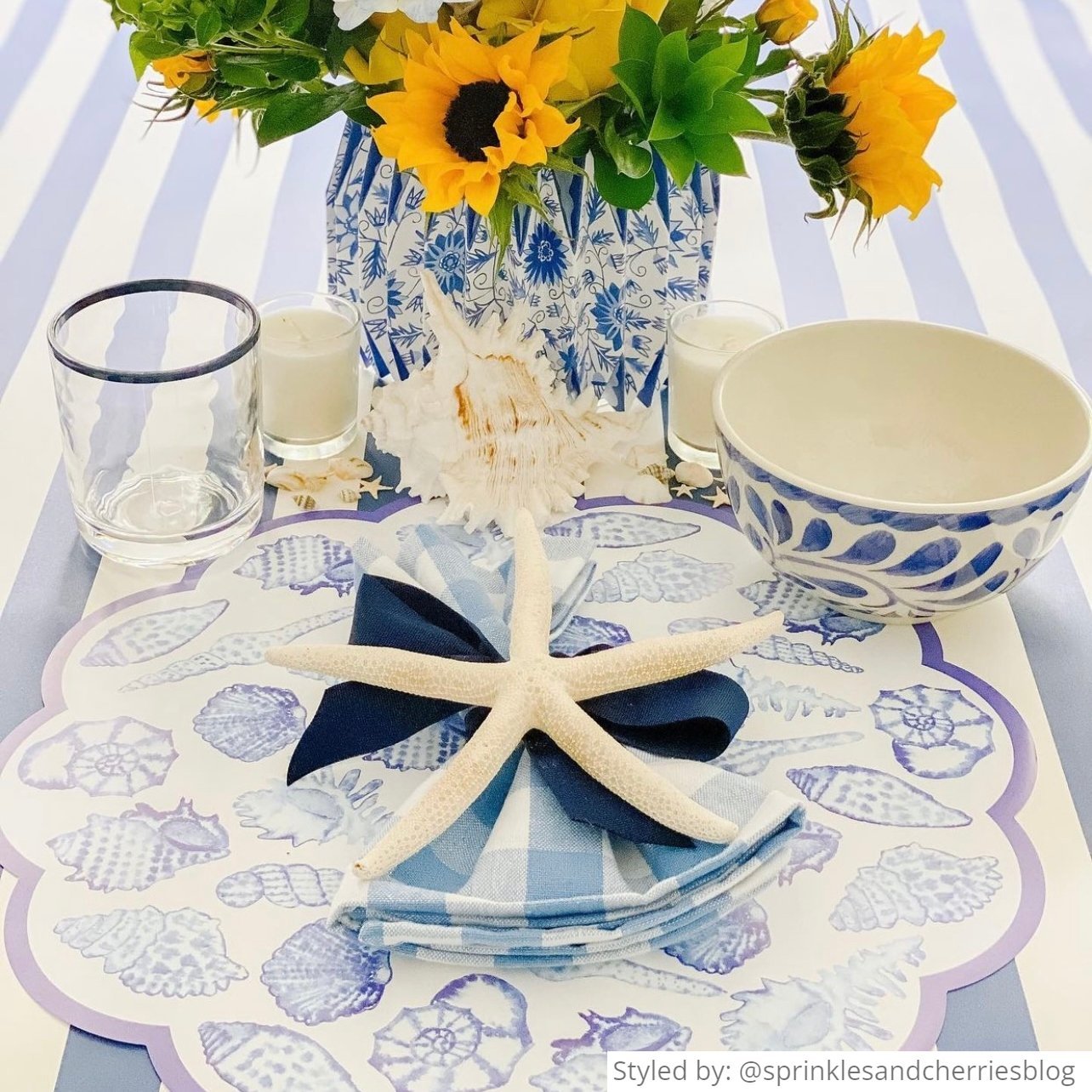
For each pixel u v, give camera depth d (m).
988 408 0.70
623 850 0.53
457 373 0.73
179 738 0.59
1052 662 0.65
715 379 0.70
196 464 0.70
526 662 0.56
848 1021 0.48
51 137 1.07
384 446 0.75
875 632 0.67
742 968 0.50
